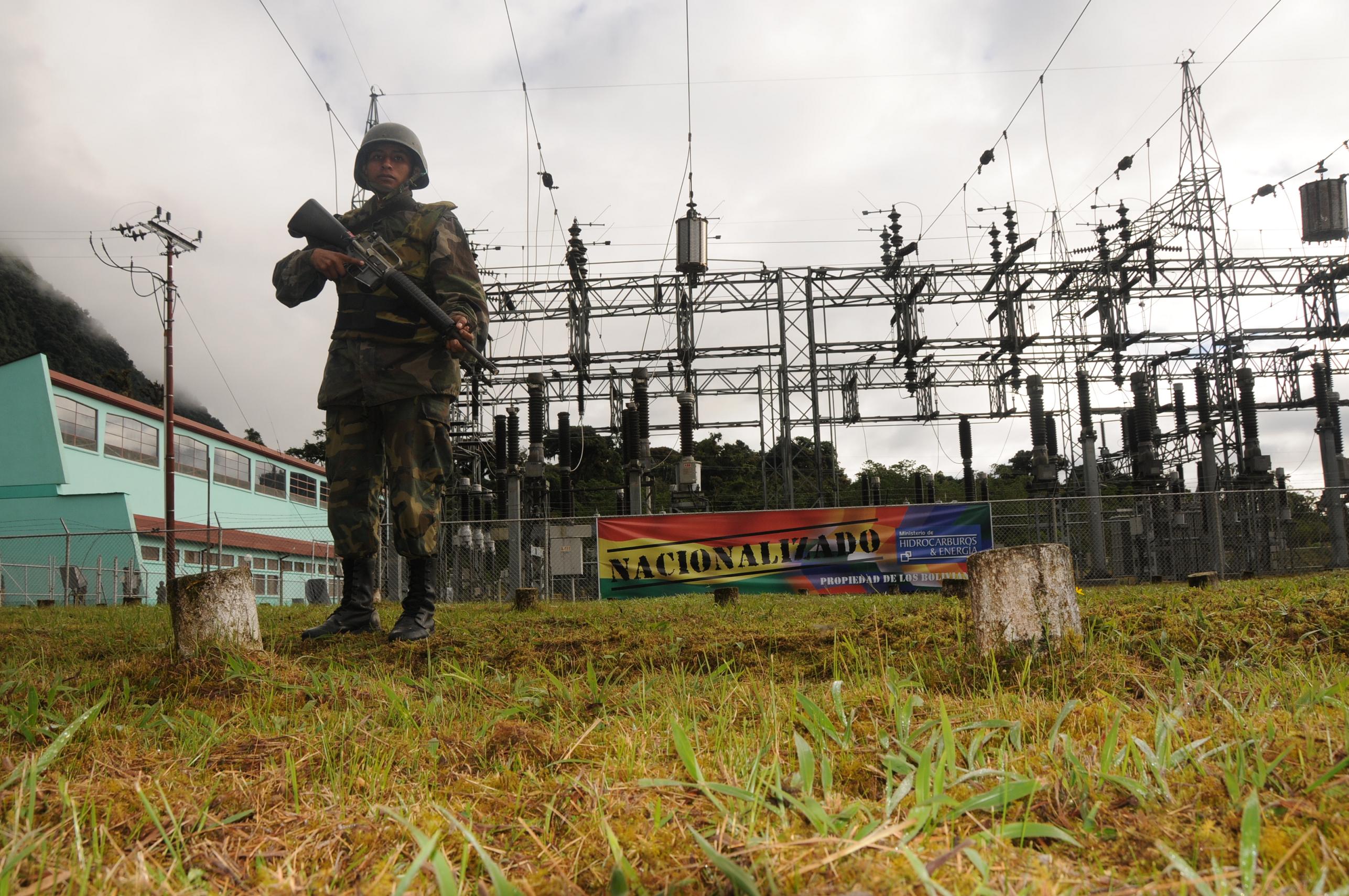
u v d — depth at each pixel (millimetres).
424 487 6082
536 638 5773
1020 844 1822
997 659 3883
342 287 6168
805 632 5484
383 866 1713
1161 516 23453
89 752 2789
